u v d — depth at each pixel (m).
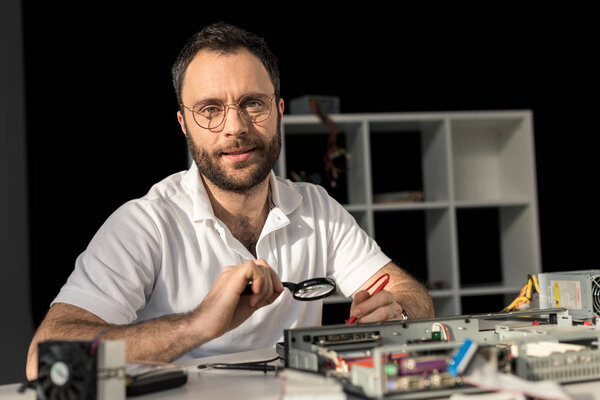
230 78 1.50
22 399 0.96
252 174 1.56
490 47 4.77
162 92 4.46
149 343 1.15
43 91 4.34
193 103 1.54
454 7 4.74
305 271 1.75
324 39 4.62
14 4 4.36
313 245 1.77
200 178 1.64
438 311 4.16
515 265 4.30
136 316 1.50
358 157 4.08
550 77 4.80
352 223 1.90
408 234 4.48
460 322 1.14
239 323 1.19
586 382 0.94
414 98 4.69
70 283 1.41
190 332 1.15
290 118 3.84
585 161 4.77
